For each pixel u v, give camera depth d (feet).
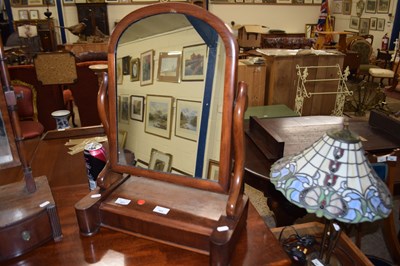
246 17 24.56
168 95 3.08
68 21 22.62
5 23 21.53
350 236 6.39
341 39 20.16
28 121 8.54
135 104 3.21
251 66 10.88
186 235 2.68
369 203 2.37
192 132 2.97
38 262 2.65
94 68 6.39
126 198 3.04
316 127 6.00
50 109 11.01
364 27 22.02
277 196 4.94
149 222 2.77
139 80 3.16
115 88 3.16
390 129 5.89
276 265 2.57
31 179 2.99
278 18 25.16
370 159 4.53
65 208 3.29
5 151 2.84
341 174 2.46
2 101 2.69
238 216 2.69
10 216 2.67
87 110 11.38
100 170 3.45
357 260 3.65
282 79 11.35
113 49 3.10
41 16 22.18
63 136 5.23
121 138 3.27
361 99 14.82
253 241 2.81
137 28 3.00
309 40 20.56
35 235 2.75
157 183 3.24
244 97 2.58
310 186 2.50
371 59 19.60
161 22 2.89
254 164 5.02
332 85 11.87
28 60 12.09
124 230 2.93
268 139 5.41
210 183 2.87
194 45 2.84
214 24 2.60
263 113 8.96
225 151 2.72
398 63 14.98
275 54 11.42
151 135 3.22
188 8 2.71
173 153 3.11
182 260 2.64
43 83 9.83
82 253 2.73
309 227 4.27
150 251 2.73
